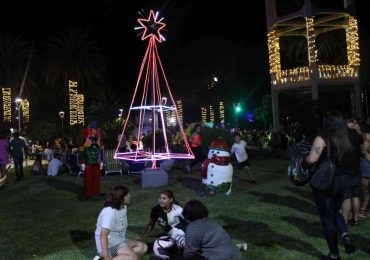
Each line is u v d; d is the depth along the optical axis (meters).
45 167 21.12
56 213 9.62
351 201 7.21
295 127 23.11
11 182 15.68
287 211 8.73
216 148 10.70
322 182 5.52
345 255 6.00
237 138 12.80
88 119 45.28
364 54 31.81
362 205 7.92
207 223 4.88
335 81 23.22
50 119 44.88
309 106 20.55
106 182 13.89
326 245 6.47
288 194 10.61
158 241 5.93
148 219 8.52
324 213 5.61
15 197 12.11
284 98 34.78
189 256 4.86
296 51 34.78
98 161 11.28
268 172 15.13
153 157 13.08
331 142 5.56
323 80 23.03
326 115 5.74
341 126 5.63
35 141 36.44
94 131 11.34
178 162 17.67
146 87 15.68
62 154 19.77
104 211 5.51
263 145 27.20
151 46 13.89
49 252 6.73
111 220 5.44
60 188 13.20
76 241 7.29
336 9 23.17
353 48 23.88
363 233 6.92
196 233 4.80
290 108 34.19
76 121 44.97
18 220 9.09
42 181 15.09
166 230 6.45
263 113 40.00
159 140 18.02
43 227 8.39
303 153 5.89
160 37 13.99
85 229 8.07
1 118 45.38
